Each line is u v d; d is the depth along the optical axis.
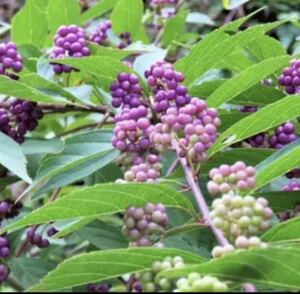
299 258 0.30
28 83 0.48
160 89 0.43
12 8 1.19
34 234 0.45
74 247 0.67
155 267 0.32
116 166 0.48
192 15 0.71
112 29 0.57
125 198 0.35
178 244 0.42
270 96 0.47
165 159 0.48
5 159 0.41
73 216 0.35
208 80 0.49
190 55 0.45
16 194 0.59
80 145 0.44
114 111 0.50
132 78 0.45
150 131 0.40
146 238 0.35
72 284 0.33
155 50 0.50
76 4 0.56
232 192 0.34
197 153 0.38
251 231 0.32
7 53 0.47
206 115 0.39
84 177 0.45
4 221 0.46
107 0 0.61
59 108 0.49
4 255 0.43
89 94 0.50
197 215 0.36
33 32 0.59
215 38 0.45
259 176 0.37
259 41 0.49
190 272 0.30
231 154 0.43
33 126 0.48
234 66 0.50
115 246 0.44
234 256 0.30
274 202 0.41
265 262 0.30
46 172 0.42
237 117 0.47
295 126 0.47
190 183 0.37
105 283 0.43
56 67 0.48
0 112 0.47
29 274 0.44
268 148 0.44
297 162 0.37
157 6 0.67
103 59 0.45
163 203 0.36
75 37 0.48
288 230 0.34
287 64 0.45
